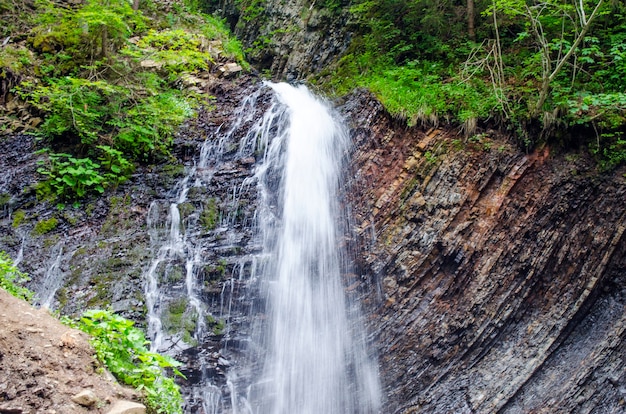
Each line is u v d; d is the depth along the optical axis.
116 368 3.59
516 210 7.62
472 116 8.35
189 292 6.88
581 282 7.12
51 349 3.37
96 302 6.48
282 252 7.79
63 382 3.20
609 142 7.73
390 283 7.42
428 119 8.69
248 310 7.00
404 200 8.03
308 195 8.55
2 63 9.42
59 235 7.46
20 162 8.41
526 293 7.17
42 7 11.06
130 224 7.70
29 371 3.14
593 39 7.85
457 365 6.88
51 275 6.85
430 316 7.14
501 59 8.95
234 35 16.34
